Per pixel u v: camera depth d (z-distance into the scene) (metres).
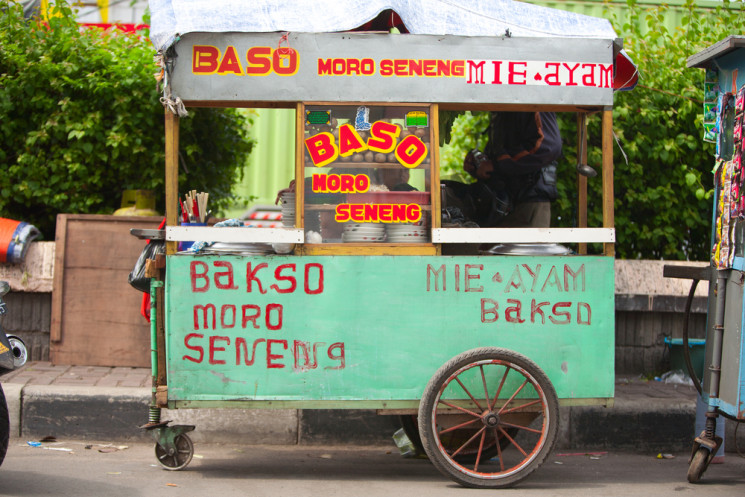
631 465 4.55
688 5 6.18
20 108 5.93
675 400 4.95
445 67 3.95
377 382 3.90
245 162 6.88
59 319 5.50
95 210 6.09
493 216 5.05
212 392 3.86
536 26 4.06
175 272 3.84
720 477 4.25
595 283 3.99
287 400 3.88
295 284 3.87
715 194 4.30
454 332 3.92
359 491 3.78
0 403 3.44
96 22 7.55
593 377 3.98
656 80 5.96
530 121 4.93
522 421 4.04
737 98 4.08
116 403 4.66
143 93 5.88
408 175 3.97
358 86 3.91
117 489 3.66
